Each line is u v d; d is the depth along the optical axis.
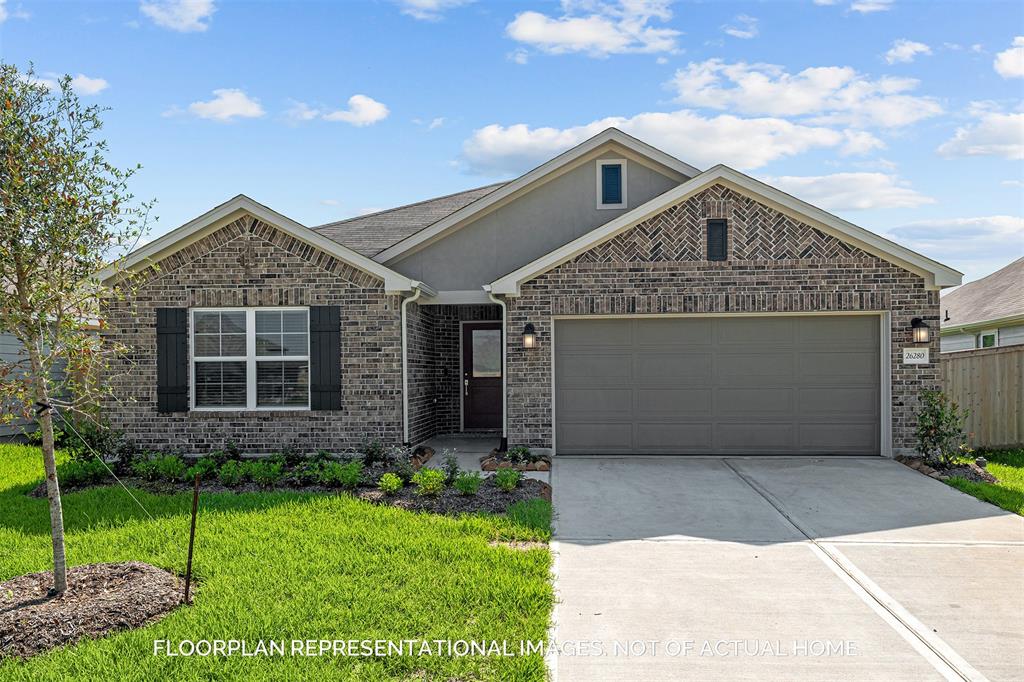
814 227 12.27
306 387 12.82
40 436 14.42
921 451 11.91
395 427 12.62
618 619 5.82
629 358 12.73
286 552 7.12
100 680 4.59
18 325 6.08
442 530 8.00
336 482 10.12
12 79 5.92
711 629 5.64
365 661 4.91
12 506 9.16
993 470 11.71
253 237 12.68
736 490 10.20
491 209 14.62
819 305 12.23
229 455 12.09
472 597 5.99
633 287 12.47
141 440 12.77
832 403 12.50
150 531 7.86
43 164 5.89
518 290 12.59
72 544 7.51
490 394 16.28
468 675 4.74
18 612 5.46
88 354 6.46
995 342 19.47
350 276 12.66
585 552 7.53
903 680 4.84
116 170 6.26
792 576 6.83
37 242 5.85
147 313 12.76
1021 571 6.97
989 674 4.91
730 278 12.36
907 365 12.16
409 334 13.09
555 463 12.09
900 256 12.05
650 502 9.56
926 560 7.30
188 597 5.91
